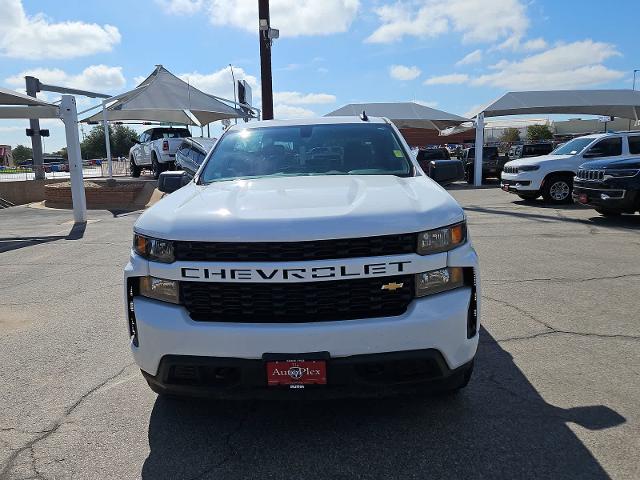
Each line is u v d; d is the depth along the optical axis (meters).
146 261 2.85
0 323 5.08
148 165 22.80
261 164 4.09
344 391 2.69
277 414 3.24
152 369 2.83
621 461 2.65
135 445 2.95
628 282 5.91
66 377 3.84
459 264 2.80
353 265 2.62
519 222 10.88
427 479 2.58
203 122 25.14
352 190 3.20
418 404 3.29
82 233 10.79
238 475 2.66
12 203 20.28
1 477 2.69
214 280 2.68
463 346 2.77
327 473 2.65
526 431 2.95
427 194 3.09
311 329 2.60
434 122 29.03
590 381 3.52
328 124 4.57
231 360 2.66
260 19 14.13
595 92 23.42
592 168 10.48
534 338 4.30
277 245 2.62
